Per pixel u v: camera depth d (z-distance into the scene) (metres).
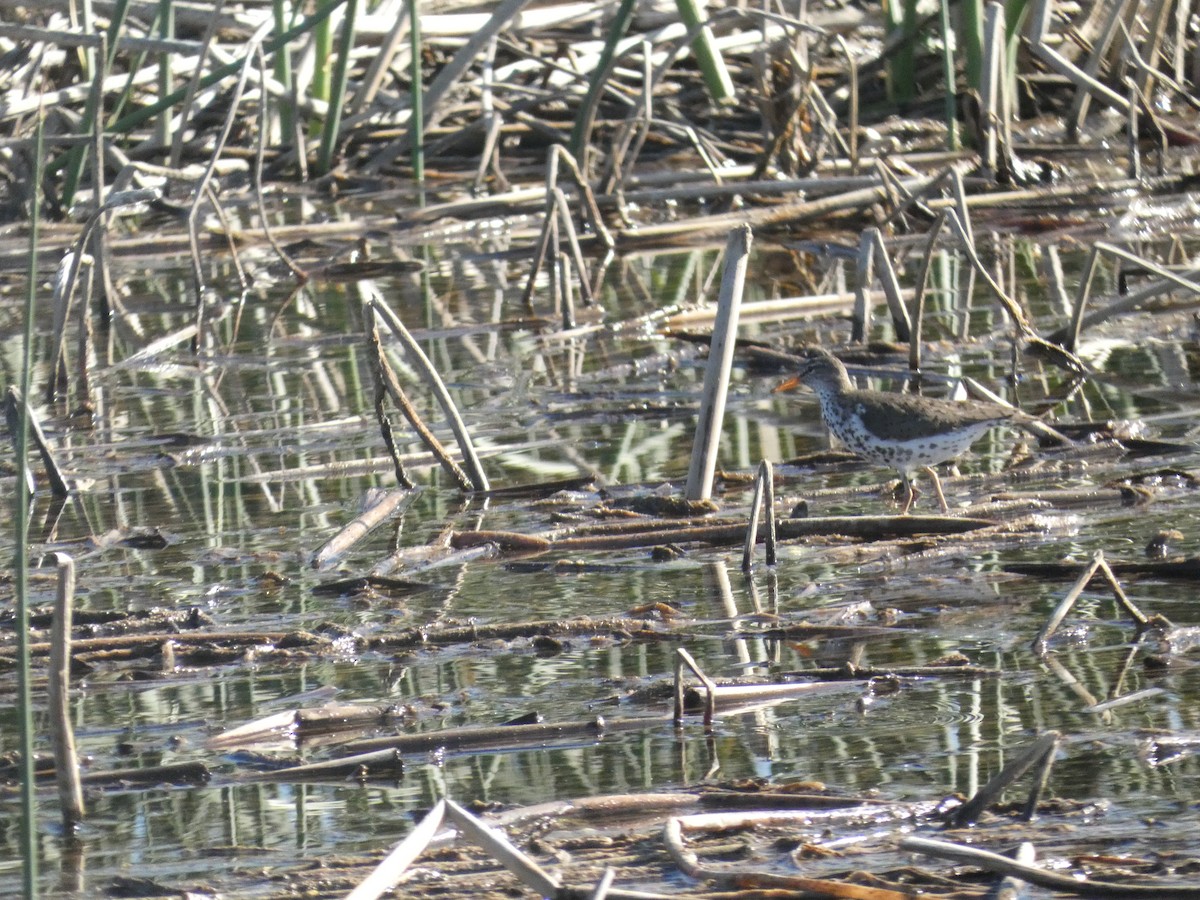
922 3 27.83
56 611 7.73
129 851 7.53
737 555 11.55
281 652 10.07
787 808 7.47
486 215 23.77
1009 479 12.83
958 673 9.11
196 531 12.80
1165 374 15.70
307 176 26.30
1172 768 7.71
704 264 21.64
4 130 25.47
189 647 10.14
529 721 8.69
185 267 22.92
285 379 17.33
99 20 25.73
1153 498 11.98
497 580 11.31
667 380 16.70
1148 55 26.03
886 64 27.44
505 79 27.34
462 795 7.96
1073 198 23.02
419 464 14.27
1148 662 9.12
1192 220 22.16
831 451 13.87
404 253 23.06
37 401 17.02
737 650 9.76
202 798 8.12
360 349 18.39
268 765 8.48
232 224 24.42
